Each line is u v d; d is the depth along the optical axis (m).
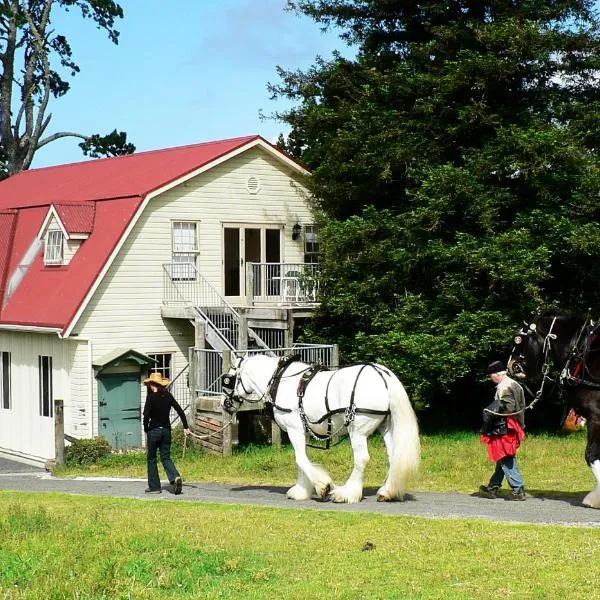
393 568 10.54
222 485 19.28
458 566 10.50
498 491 15.95
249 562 10.88
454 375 25.94
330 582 9.98
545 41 27.34
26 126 52.91
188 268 29.45
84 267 28.16
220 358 25.56
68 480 21.95
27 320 28.73
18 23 50.66
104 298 27.69
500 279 25.78
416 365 26.19
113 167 34.91
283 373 16.48
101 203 29.84
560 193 27.73
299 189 32.09
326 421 15.77
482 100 27.88
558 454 21.39
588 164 26.84
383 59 31.58
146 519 13.79
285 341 27.38
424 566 10.55
